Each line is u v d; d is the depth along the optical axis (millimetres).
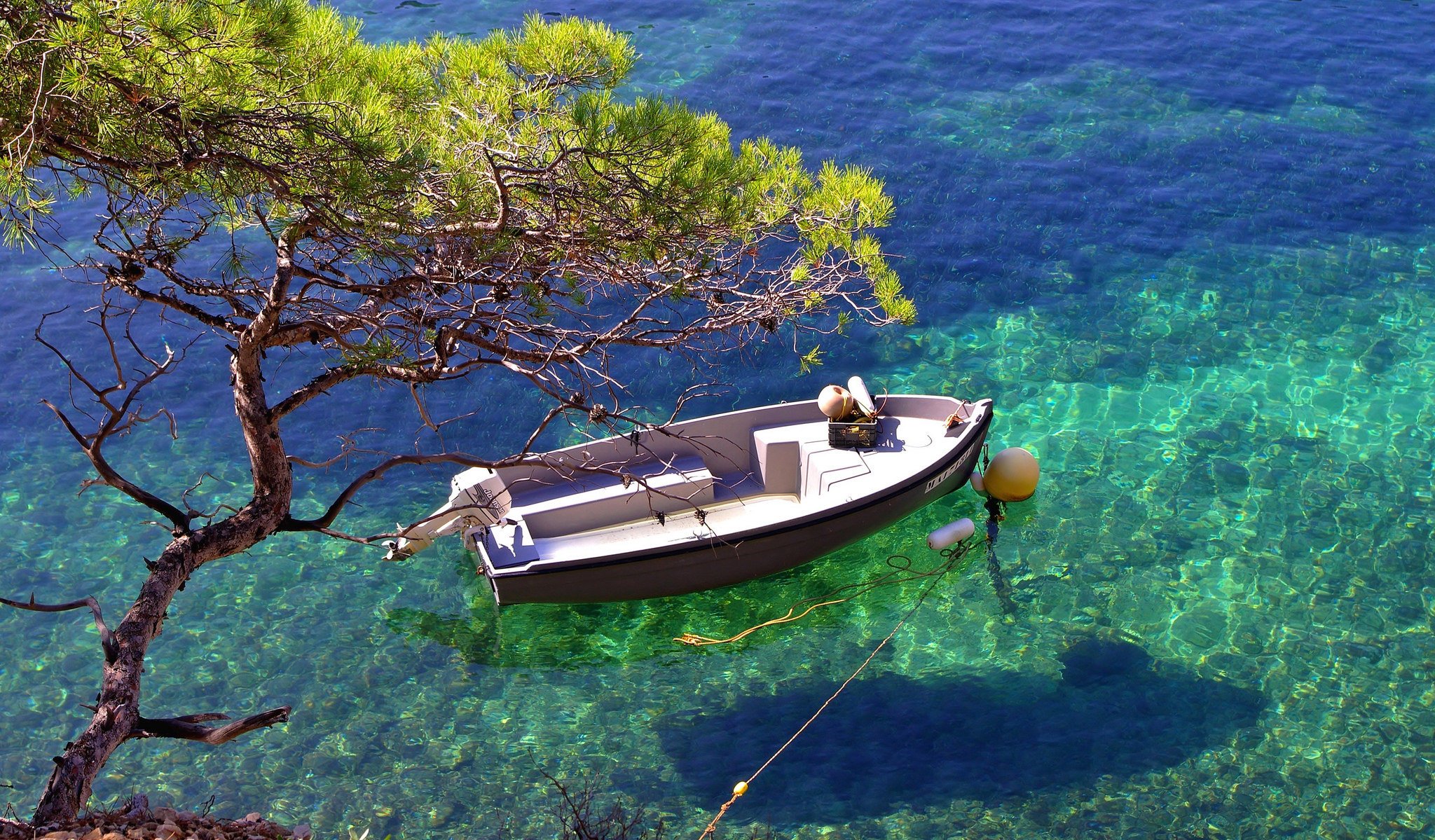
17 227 6664
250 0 6082
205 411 16234
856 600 13492
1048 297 18500
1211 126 22516
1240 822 10430
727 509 14555
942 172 21172
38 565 13562
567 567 12766
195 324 17656
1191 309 18156
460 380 16922
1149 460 15383
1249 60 24781
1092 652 12547
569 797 10898
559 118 7797
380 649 12664
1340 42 25484
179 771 11070
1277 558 13672
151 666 12266
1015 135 22281
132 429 15789
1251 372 16906
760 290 10000
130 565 13633
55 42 5215
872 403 15031
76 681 12031
